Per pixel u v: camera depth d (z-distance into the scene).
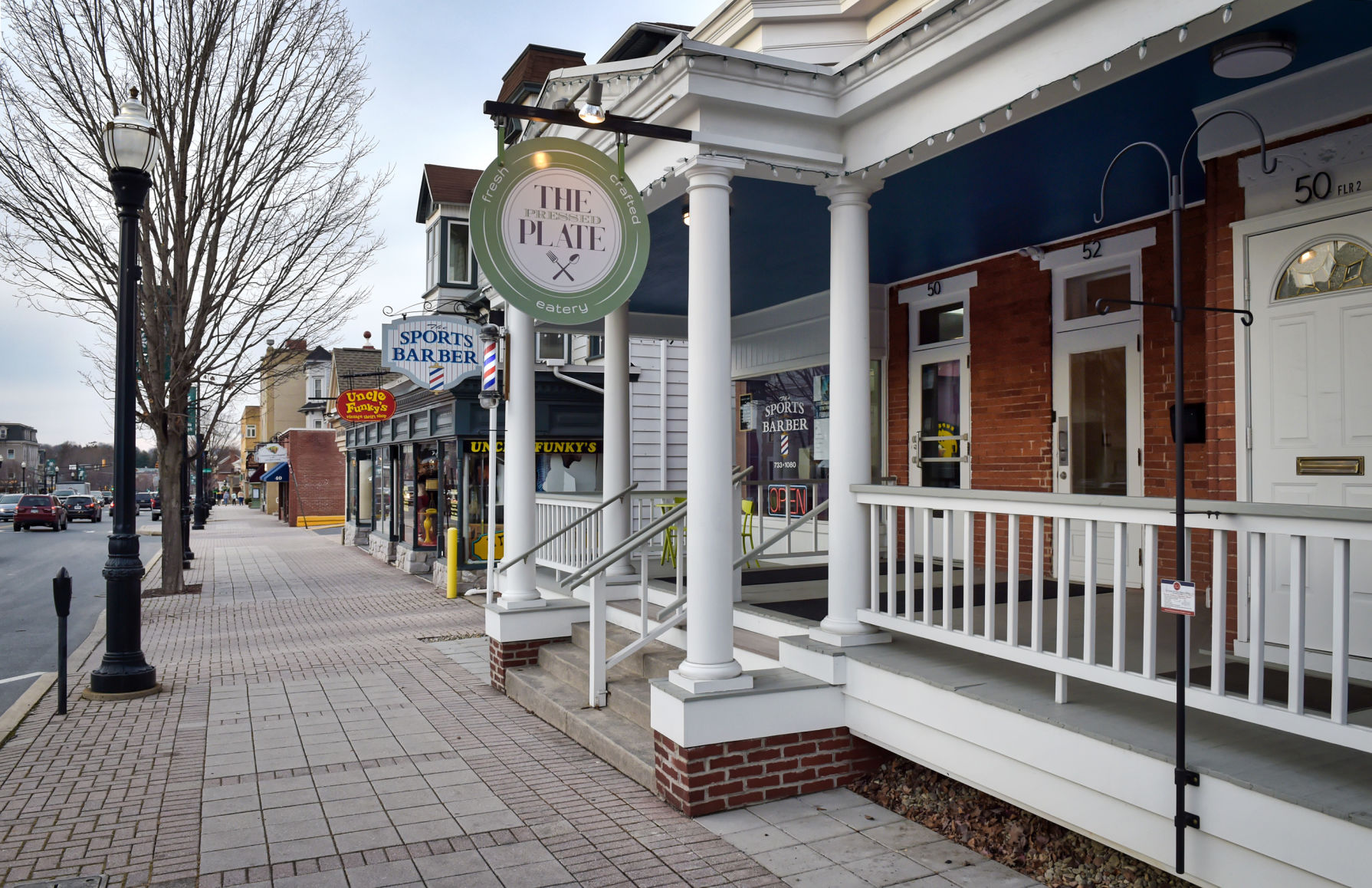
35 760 6.24
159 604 14.51
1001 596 6.73
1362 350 4.48
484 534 15.77
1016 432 8.12
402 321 13.32
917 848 4.53
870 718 5.20
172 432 15.77
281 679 8.85
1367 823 2.92
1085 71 4.13
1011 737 4.25
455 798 5.38
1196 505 3.53
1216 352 5.09
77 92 13.81
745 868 4.34
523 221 5.16
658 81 5.21
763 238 7.90
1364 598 4.36
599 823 4.95
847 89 5.28
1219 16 3.65
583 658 7.56
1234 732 3.83
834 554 5.59
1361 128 4.48
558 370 16.28
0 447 152.25
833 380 5.62
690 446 5.34
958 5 4.48
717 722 5.07
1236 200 5.00
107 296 14.47
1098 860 4.20
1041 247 7.87
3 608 15.12
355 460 27.83
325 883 4.27
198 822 5.05
